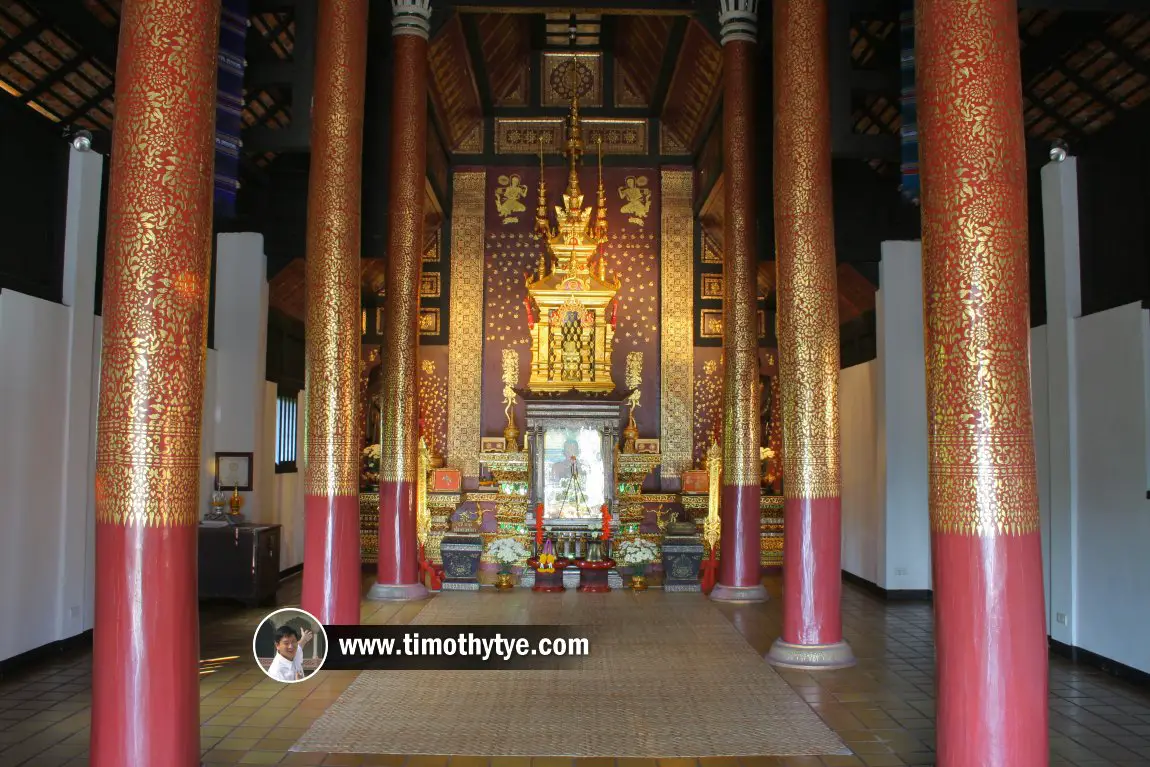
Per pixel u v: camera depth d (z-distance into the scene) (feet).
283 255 42.32
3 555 25.40
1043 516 30.53
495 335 52.80
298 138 32.48
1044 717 16.17
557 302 49.37
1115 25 27.94
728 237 39.47
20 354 26.32
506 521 48.49
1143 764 18.80
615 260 53.42
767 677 26.17
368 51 43.65
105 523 16.49
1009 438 16.62
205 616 34.73
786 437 28.12
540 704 23.45
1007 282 16.90
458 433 52.19
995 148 17.10
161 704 16.21
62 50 29.43
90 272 30.19
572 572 44.86
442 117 48.91
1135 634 25.54
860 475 43.83
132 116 16.94
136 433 16.48
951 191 17.20
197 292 17.20
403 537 39.88
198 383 17.22
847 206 41.96
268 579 37.37
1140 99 29.58
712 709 22.93
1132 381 25.95
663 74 48.42
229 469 40.19
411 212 39.96
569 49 54.08
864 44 38.88
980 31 17.28
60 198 29.32
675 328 52.85
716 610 37.78
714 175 47.34
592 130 54.08
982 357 16.76
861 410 43.80
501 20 46.91
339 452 28.68
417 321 40.37
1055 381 29.76
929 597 39.68
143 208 16.75
